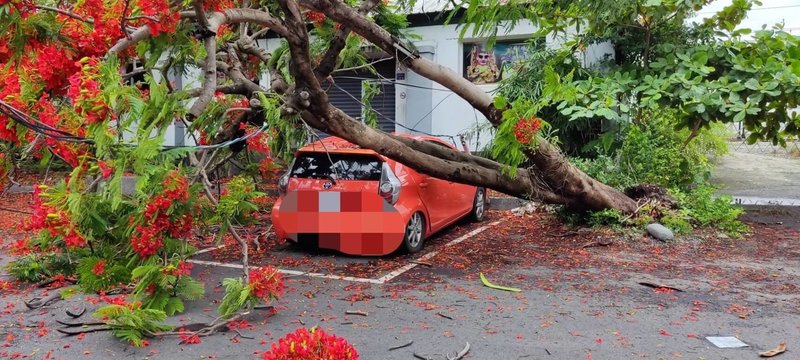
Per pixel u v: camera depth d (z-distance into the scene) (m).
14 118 4.34
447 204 8.64
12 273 6.44
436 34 13.27
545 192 8.29
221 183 6.51
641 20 10.03
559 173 7.89
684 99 8.13
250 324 5.12
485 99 7.00
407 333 4.89
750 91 8.26
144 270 4.71
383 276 6.66
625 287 6.19
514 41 13.08
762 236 8.57
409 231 7.62
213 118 6.13
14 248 5.93
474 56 13.32
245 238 8.52
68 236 4.48
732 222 8.70
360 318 5.28
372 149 6.77
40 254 6.50
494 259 7.40
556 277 6.58
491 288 6.17
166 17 4.55
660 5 8.65
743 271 6.80
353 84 13.87
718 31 9.70
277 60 7.07
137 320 4.57
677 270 6.86
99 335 4.89
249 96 6.51
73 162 4.49
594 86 8.68
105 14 4.46
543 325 5.07
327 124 6.35
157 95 4.43
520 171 8.12
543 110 10.92
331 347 3.21
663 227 8.29
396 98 13.62
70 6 4.70
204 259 7.49
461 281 6.45
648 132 9.56
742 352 4.49
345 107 13.94
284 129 6.21
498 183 7.88
